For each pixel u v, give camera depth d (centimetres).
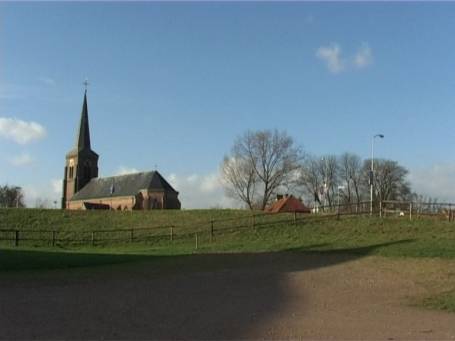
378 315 1562
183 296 1852
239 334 1254
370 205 6172
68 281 2208
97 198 12812
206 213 5925
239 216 5644
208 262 3044
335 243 3925
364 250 3478
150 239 4838
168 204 11944
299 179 11175
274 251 3638
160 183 11975
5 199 13562
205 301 1748
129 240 4847
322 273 2573
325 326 1373
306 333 1281
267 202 10312
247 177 10350
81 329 1264
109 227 5631
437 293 2017
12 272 2528
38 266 2769
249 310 1593
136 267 2792
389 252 3344
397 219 4769
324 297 1898
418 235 4103
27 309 1512
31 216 6003
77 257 3219
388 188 10750
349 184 11231
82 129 14100
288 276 2464
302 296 1911
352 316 1535
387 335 1280
